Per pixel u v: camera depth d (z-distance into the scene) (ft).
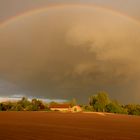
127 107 478.59
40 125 169.89
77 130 143.74
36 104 474.08
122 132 137.80
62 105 511.40
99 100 504.84
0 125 164.25
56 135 118.83
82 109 515.50
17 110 447.42
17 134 117.91
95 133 130.41
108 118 286.25
